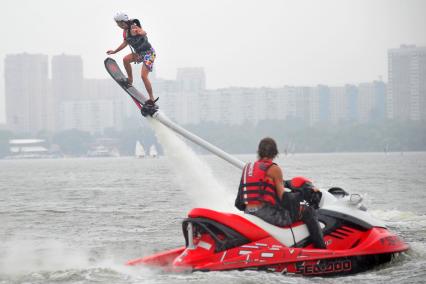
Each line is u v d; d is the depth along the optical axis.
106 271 31.53
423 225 50.56
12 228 54.47
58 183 138.38
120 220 59.12
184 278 29.11
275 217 31.31
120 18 39.03
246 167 32.28
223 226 30.77
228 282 28.23
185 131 38.47
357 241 32.38
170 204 74.94
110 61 39.53
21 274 32.31
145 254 40.72
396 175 136.12
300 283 28.56
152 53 39.16
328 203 33.16
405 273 30.70
